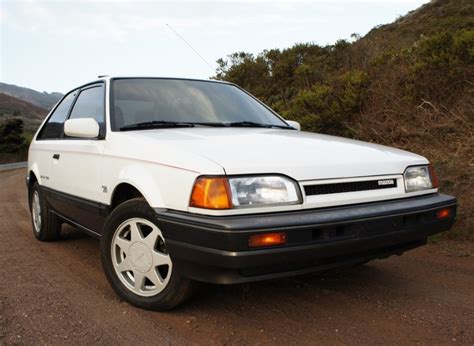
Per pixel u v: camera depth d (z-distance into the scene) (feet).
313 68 37.55
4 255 14.42
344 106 27.96
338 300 10.34
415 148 23.34
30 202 17.52
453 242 15.31
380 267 12.91
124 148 10.33
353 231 8.48
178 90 13.20
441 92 24.88
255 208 8.04
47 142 15.37
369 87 28.32
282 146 9.62
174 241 8.38
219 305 10.00
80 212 12.46
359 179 9.13
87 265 13.24
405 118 25.46
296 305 10.02
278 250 7.73
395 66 28.40
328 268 8.73
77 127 11.53
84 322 9.12
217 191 7.96
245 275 7.96
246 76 43.68
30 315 9.47
